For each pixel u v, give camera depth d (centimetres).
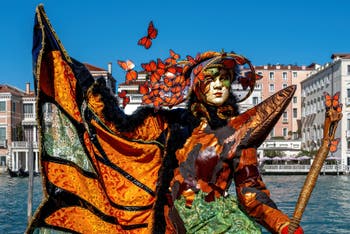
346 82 6209
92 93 411
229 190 424
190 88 413
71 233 402
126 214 416
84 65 415
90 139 414
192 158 394
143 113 416
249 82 408
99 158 417
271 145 7181
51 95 403
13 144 6456
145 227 416
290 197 3212
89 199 408
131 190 418
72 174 405
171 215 399
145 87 417
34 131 6838
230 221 383
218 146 389
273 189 3916
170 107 415
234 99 408
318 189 4019
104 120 413
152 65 417
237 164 380
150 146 417
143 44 415
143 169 421
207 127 400
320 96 6850
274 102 381
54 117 403
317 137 6850
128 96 425
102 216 411
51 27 404
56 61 405
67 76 407
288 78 8375
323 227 2053
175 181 398
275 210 363
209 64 398
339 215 2378
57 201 399
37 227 396
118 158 420
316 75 7038
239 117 390
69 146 406
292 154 7025
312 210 2578
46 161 398
